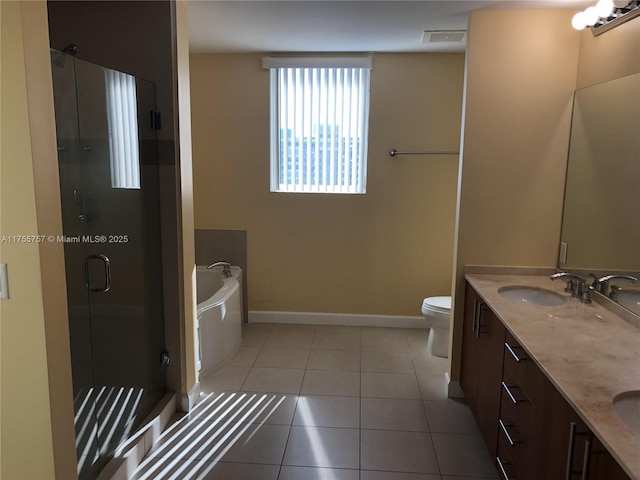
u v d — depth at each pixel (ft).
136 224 7.54
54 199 4.67
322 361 10.90
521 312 6.64
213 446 7.59
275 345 11.83
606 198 7.06
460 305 9.03
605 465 3.66
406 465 7.15
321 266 12.95
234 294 11.27
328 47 11.19
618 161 6.72
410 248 12.65
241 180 12.63
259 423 8.28
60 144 5.81
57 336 4.82
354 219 12.60
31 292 4.51
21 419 4.80
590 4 7.75
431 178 12.24
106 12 7.63
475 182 8.63
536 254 8.75
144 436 7.32
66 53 6.00
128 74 7.36
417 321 13.02
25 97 4.22
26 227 4.41
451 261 12.64
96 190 6.57
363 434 7.97
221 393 9.37
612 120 6.92
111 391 6.91
